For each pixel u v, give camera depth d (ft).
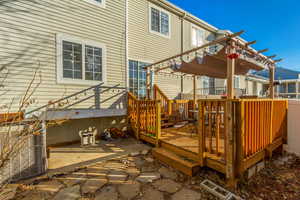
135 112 18.21
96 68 17.90
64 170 10.11
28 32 14.01
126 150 14.05
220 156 9.39
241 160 8.36
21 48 13.69
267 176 10.14
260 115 10.34
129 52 22.09
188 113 23.73
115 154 13.07
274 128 12.46
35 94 14.24
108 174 9.87
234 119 8.33
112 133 18.56
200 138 9.71
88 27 17.31
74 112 16.16
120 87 19.72
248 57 13.03
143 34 23.76
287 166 11.71
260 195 8.08
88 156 12.62
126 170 10.44
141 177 9.52
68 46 16.07
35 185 8.57
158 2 25.23
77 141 16.98
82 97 16.85
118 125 20.35
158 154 12.16
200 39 32.68
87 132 16.84
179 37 28.81
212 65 17.25
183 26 29.43
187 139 13.71
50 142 15.33
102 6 18.29
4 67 12.96
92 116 17.25
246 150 8.89
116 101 19.36
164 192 8.04
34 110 14.10
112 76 19.11
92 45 17.57
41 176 9.37
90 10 17.44
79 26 16.74
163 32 26.43
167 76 27.32
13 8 13.33
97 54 17.98
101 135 18.63
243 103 8.52
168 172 10.16
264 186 8.97
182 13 28.63
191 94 29.84
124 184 8.75
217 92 37.63
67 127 16.42
